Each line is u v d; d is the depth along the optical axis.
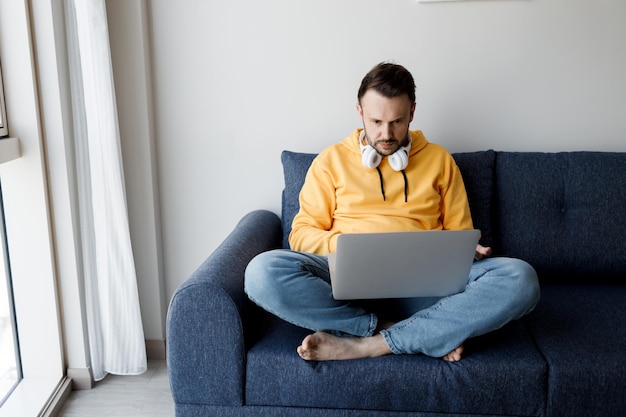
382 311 1.78
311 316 1.61
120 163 2.10
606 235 2.04
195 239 2.43
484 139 2.29
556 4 2.16
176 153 2.35
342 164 1.96
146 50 2.22
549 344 1.63
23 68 1.90
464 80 2.24
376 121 1.80
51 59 1.93
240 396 1.61
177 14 2.23
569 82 2.22
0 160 1.81
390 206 1.93
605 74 2.21
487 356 1.58
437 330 1.57
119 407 2.06
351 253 1.47
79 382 2.17
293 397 1.60
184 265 2.45
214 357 1.60
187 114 2.31
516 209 2.08
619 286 2.06
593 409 1.55
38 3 1.89
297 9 2.21
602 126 2.26
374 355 1.60
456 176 1.99
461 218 1.97
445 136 2.30
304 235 1.90
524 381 1.55
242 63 2.27
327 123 2.30
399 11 2.19
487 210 2.09
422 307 1.72
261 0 2.21
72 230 2.06
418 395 1.57
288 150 2.30
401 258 1.50
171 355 1.61
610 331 1.70
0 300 2.03
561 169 2.09
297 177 2.12
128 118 2.23
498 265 1.66
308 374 1.58
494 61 2.22
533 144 2.28
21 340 2.12
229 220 2.40
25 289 2.07
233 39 2.25
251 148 2.33
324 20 2.22
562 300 1.92
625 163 2.08
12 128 1.94
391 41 2.22
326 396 1.59
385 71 1.78
